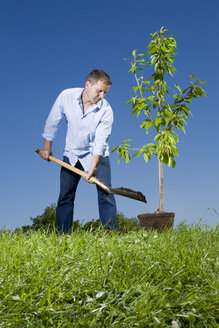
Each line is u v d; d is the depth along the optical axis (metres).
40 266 2.20
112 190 3.70
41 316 1.59
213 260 2.22
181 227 3.27
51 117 4.11
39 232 3.17
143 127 4.55
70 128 4.14
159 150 4.38
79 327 1.55
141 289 1.83
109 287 1.89
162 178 4.56
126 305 1.72
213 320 1.59
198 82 4.46
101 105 4.00
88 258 2.25
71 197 4.18
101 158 3.91
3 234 3.16
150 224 4.27
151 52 4.62
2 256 2.40
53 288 1.87
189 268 2.05
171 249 2.43
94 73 3.71
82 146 4.13
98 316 1.61
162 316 1.61
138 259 2.30
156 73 4.60
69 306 1.72
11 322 1.56
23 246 2.65
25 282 1.95
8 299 1.71
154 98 4.52
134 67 4.58
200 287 1.82
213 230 3.18
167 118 4.45
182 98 4.54
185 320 1.63
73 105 4.05
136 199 3.86
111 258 2.28
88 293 1.84
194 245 2.59
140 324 1.54
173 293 1.79
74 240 2.68
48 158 4.02
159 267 2.10
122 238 2.96
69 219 4.17
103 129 3.95
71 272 2.05
